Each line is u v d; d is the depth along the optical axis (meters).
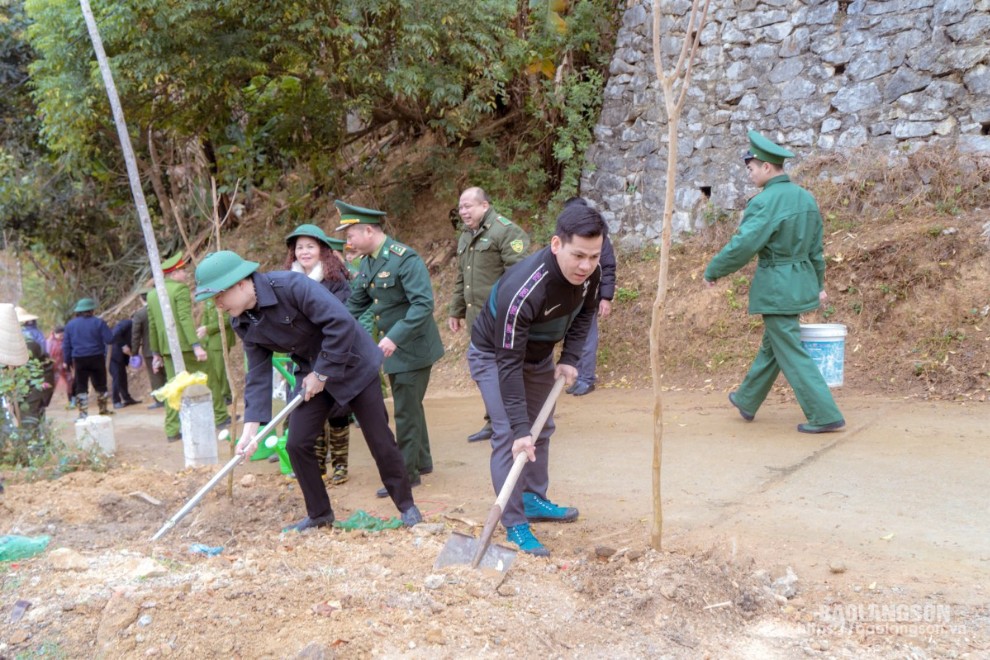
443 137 11.52
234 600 3.20
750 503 4.40
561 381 4.04
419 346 5.17
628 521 4.28
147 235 7.46
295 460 4.35
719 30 9.05
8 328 6.51
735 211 8.77
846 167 8.19
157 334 8.27
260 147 12.64
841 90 8.32
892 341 7.01
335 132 11.42
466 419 7.43
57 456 6.45
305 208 13.19
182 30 9.42
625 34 9.81
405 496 4.45
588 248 3.38
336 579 3.42
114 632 3.01
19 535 4.46
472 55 9.77
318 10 9.55
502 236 5.96
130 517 5.02
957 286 6.92
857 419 5.96
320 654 2.76
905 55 7.96
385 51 10.09
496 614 3.09
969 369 6.44
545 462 4.38
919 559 3.51
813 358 5.80
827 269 7.61
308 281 4.09
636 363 8.30
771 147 5.51
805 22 8.54
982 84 7.54
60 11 9.73
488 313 3.96
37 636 3.06
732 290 8.12
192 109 11.37
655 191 9.41
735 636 3.00
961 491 4.33
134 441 8.15
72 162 13.01
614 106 9.88
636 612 3.12
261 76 11.05
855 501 4.30
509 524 3.95
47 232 15.70
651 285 8.78
